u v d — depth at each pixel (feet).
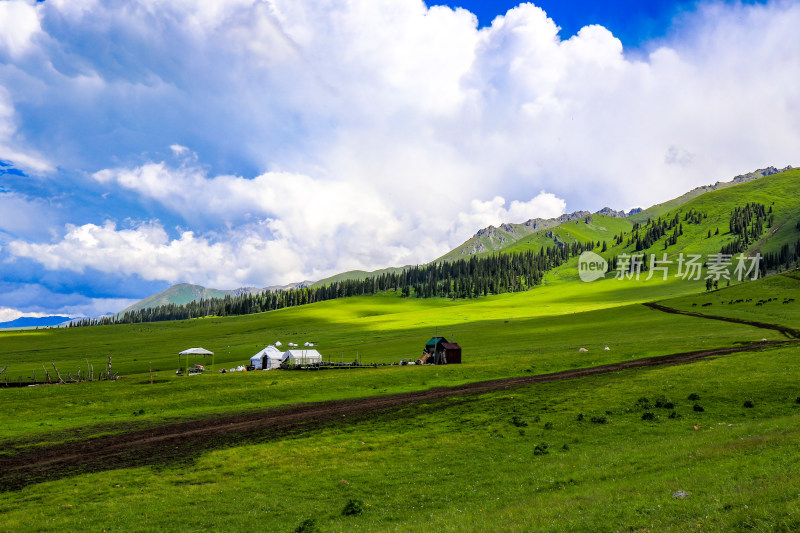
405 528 57.26
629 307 539.70
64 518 72.43
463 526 54.13
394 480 86.48
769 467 54.13
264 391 202.39
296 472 94.68
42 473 101.60
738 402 119.75
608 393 144.46
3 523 71.20
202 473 96.02
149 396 199.00
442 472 88.74
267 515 71.41
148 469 100.89
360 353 385.91
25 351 558.15
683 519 43.78
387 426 129.70
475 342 386.73
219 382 224.74
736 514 41.16
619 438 100.58
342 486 84.79
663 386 145.59
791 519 36.91
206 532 65.51
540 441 104.63
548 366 232.12
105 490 86.89
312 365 294.87
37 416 168.86
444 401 160.25
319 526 64.18
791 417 91.35
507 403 145.38
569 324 458.91
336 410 160.45
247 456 107.34
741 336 278.26
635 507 49.39
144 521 70.54
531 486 72.43
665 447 82.28
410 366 266.98
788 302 421.59
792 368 150.82
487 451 100.73
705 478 55.57
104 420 161.79
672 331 340.80
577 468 78.33
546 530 47.55
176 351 501.15
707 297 516.73
